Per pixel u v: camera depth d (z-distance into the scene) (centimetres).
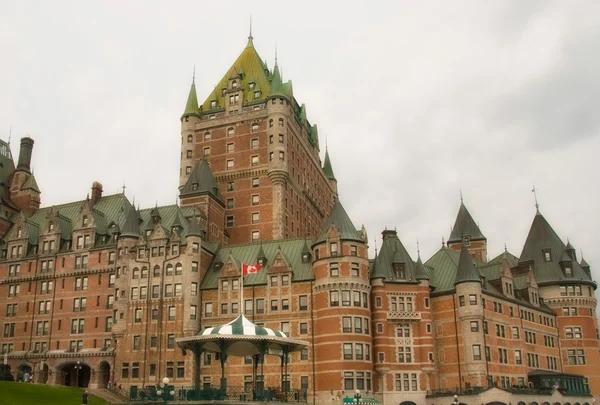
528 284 11306
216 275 9919
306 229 13525
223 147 12638
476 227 13062
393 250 9788
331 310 8856
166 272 9806
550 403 9469
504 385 9425
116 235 10744
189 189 11431
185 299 9531
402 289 9369
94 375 9756
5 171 13138
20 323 10875
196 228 9950
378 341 9056
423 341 9188
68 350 10325
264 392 6141
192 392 6025
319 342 8888
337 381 8519
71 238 11256
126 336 9681
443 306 9600
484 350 9131
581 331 11544
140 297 9800
